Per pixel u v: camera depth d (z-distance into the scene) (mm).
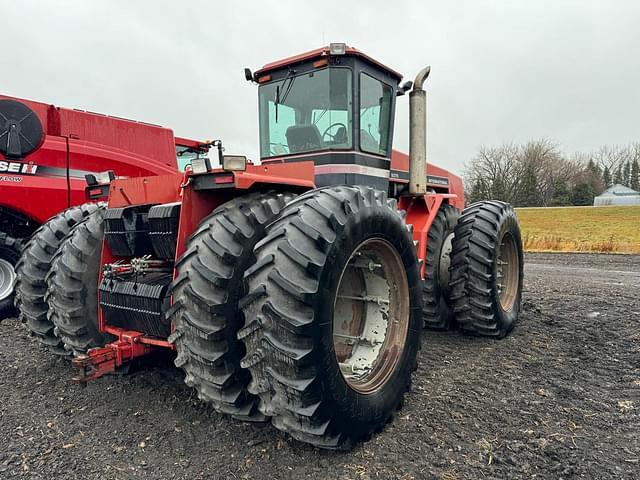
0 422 2584
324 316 2045
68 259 2857
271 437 2412
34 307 3223
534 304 5715
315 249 2070
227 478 2070
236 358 2186
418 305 2795
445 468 2137
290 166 2664
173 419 2609
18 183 5531
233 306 2174
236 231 2223
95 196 3305
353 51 3254
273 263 2037
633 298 6164
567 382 3182
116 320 2709
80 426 2537
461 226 4227
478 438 2406
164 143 6887
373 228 2408
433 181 4910
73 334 2848
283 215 2207
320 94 3398
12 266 5340
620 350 3852
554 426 2531
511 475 2080
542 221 31422
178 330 2160
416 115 3754
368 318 2777
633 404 2807
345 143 3373
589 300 6004
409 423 2578
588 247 17516
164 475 2094
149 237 2674
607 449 2283
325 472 2109
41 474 2090
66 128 5965
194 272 2131
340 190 2377
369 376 2541
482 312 4062
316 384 2000
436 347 4008
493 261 4055
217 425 2541
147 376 3207
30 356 3699
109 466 2160
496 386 3115
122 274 2717
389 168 3857
